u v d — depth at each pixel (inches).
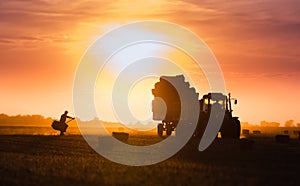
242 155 1233.4
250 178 773.3
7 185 689.0
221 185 689.6
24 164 930.1
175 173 812.0
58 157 1090.7
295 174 856.9
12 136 2003.0
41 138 1867.6
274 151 1401.3
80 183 698.2
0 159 1019.3
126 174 796.0
